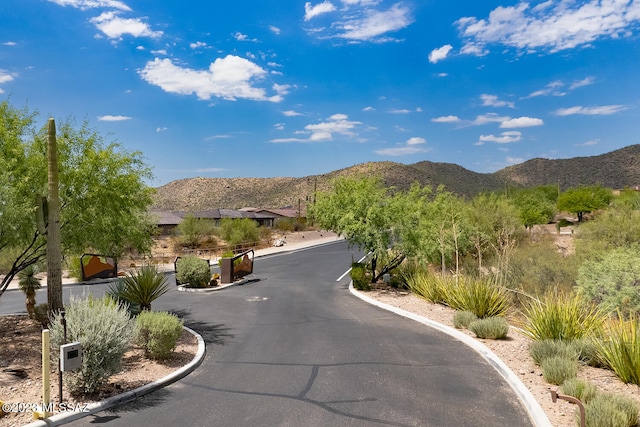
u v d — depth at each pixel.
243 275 24.03
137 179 12.03
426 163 155.25
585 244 22.89
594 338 9.09
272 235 61.41
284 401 7.29
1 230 9.52
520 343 10.69
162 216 57.22
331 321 13.55
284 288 20.97
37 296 19.64
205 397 7.47
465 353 10.03
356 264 20.06
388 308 15.45
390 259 21.80
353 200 19.88
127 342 7.85
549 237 34.66
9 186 9.74
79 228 11.25
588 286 12.95
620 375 7.87
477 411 6.89
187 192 164.50
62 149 10.98
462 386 7.95
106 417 6.68
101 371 7.31
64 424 6.42
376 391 7.71
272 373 8.68
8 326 11.59
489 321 11.34
